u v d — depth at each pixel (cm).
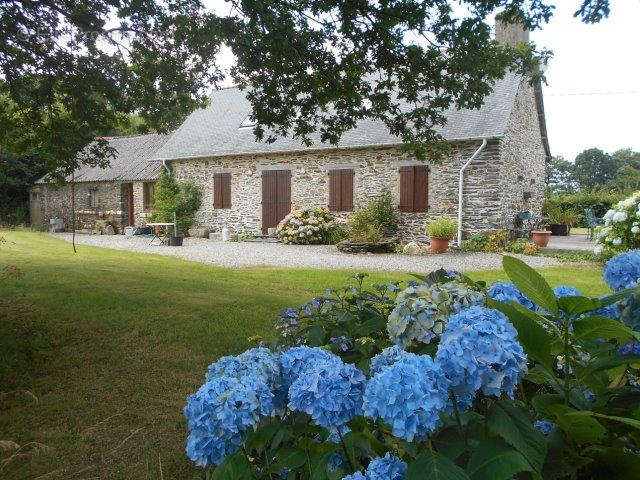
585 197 2578
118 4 514
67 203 2548
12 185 2645
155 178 2100
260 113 610
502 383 119
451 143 1449
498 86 1541
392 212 1551
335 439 153
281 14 484
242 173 1852
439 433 133
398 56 578
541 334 141
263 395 142
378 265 1127
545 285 138
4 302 650
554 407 128
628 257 178
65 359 453
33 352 459
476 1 511
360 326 241
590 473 136
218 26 471
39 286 765
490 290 195
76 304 642
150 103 597
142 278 875
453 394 128
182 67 557
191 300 682
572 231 2466
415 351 171
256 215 1830
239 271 1016
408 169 1520
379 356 153
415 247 1357
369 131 1611
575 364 149
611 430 146
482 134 1380
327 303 293
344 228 1638
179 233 1781
